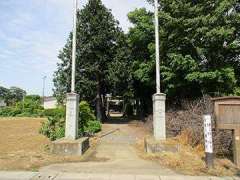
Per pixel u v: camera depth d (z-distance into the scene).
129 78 32.25
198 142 13.90
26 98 51.06
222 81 20.77
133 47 31.30
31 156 12.16
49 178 8.66
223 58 22.83
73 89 14.32
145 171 9.66
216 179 8.67
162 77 23.86
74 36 14.51
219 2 21.03
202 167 10.19
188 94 23.22
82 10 33.16
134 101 45.75
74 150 12.73
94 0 33.19
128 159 11.98
